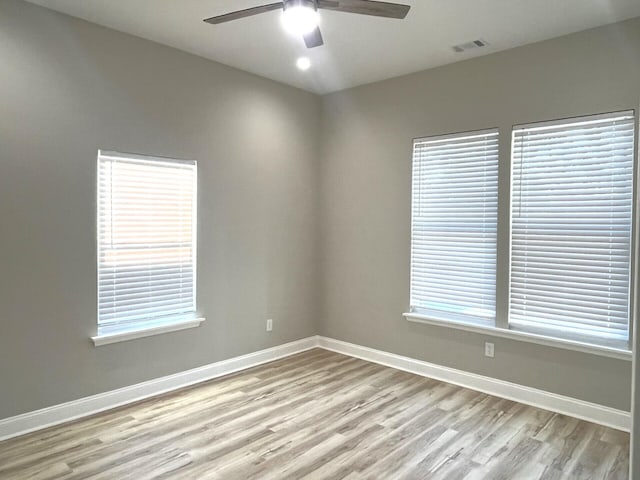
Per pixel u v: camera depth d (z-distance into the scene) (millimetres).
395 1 2684
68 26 2957
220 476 2396
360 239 4480
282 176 4445
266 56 3686
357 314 4531
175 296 3645
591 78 3057
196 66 3674
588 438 2850
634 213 2918
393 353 4242
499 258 3516
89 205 3102
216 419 3084
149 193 3441
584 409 3127
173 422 3029
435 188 3910
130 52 3268
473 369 3695
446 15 2881
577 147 3145
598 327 3088
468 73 3666
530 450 2701
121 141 3246
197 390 3619
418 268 4055
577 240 3160
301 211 4664
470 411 3244
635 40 2885
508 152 3443
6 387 2777
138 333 3367
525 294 3414
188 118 3643
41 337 2910
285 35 3264
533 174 3352
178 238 3643
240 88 4020
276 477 2393
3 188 2725
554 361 3266
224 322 4000
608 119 3010
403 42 3328
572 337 3197
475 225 3672
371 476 2412
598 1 2678
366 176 4406
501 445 2758
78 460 2535
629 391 2953
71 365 3051
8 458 2547
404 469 2486
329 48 3475
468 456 2629
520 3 2709
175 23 3078
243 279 4141
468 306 3730
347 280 4613
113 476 2385
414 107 4016
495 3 2713
